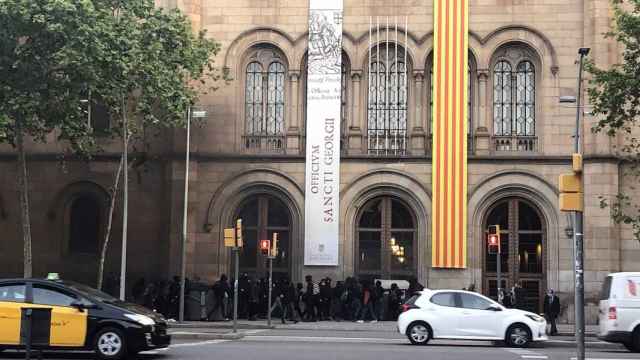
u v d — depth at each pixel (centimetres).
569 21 3997
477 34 4041
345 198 4012
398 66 4097
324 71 4047
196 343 2633
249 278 4084
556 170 3947
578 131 3381
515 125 4031
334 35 4066
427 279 3950
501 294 3428
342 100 4112
